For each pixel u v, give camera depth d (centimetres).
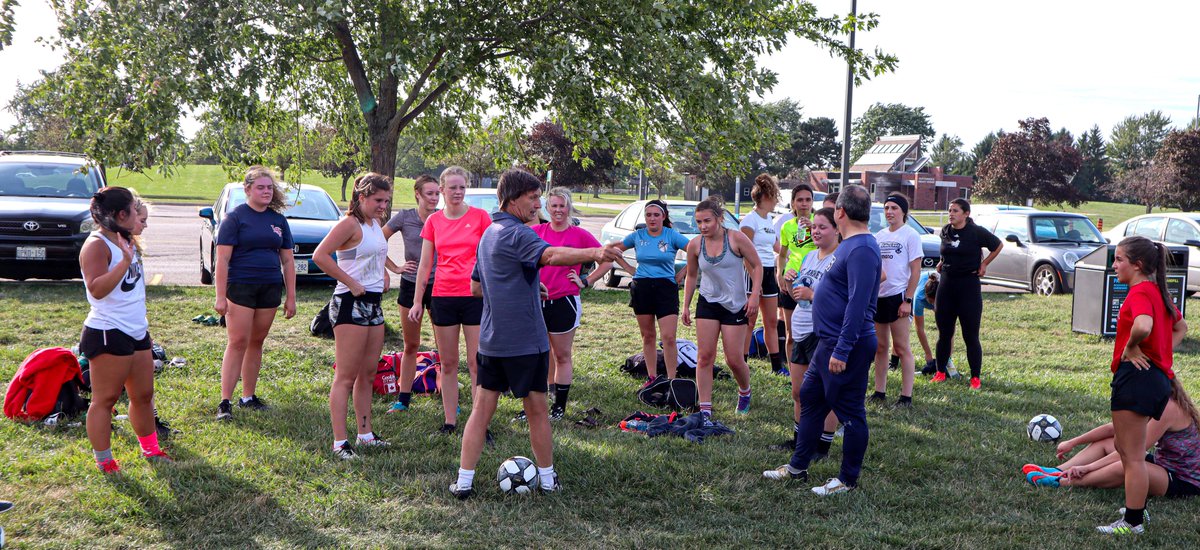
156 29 998
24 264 1149
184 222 2766
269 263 604
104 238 446
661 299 689
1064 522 441
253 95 1048
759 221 788
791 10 1163
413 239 648
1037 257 1473
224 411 591
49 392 559
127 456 495
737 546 402
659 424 588
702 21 1076
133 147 981
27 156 1348
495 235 440
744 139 1117
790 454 546
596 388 719
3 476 461
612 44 1064
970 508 461
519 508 441
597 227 3284
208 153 1197
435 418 604
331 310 518
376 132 1144
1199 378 801
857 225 475
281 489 456
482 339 449
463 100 1319
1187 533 426
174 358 754
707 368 623
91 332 453
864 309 459
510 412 627
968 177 7238
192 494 443
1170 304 426
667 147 1150
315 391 679
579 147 1145
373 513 427
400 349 845
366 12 1037
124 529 402
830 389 475
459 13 1042
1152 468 469
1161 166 4931
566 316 624
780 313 906
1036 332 1073
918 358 898
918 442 577
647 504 452
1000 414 662
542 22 1080
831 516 445
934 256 1395
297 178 1319
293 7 995
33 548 375
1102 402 708
